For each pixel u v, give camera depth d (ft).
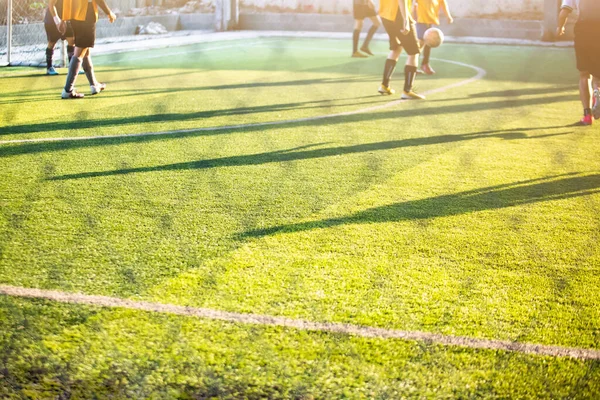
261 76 32.58
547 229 11.16
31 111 21.80
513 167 15.24
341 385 6.41
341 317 7.77
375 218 11.51
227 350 6.98
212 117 21.31
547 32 56.85
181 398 6.19
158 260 9.44
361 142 17.70
